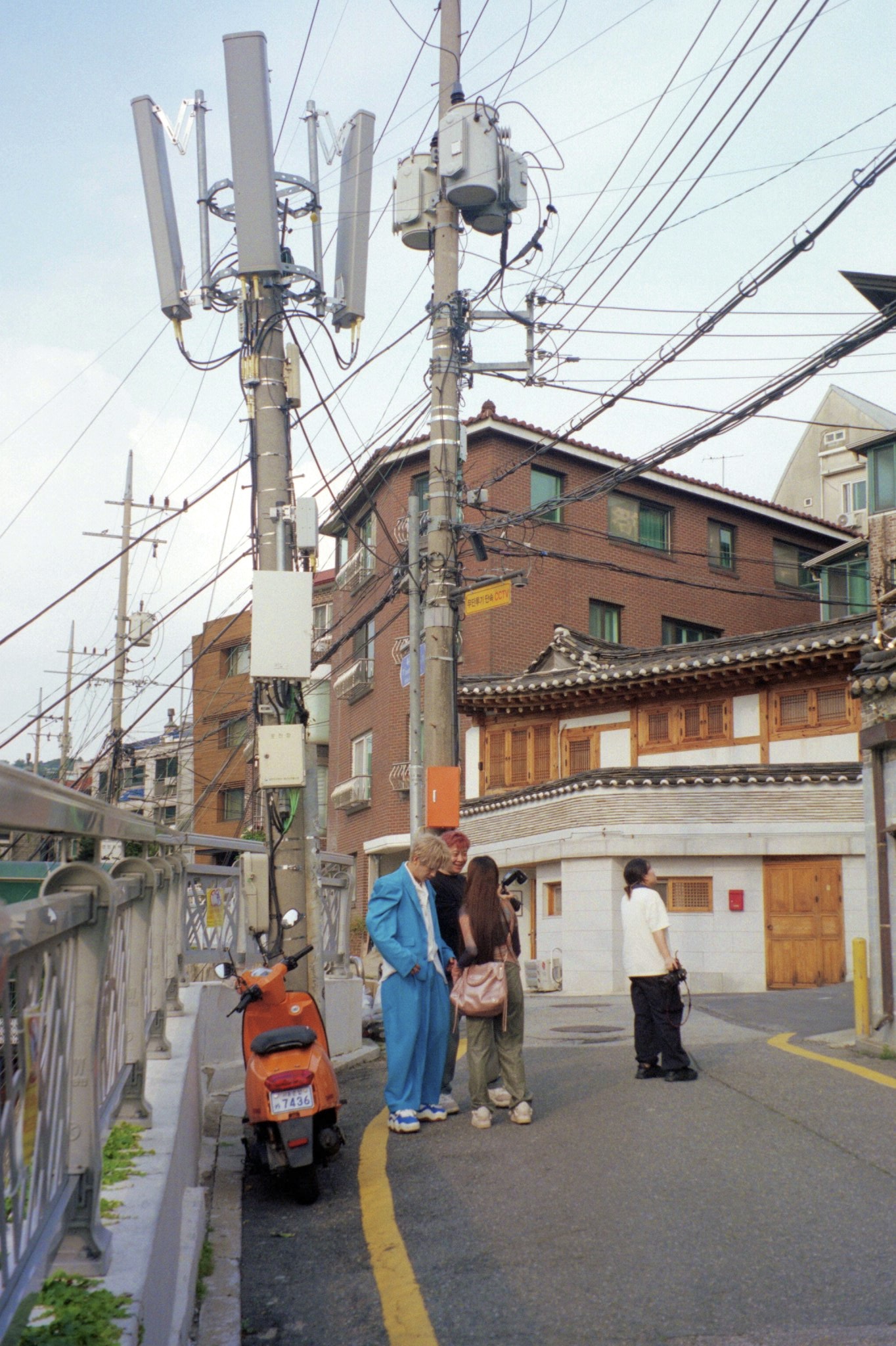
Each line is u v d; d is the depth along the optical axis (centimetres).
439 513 1377
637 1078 925
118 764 2638
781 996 1788
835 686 2444
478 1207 610
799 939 2202
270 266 1062
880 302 1822
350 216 1189
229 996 1011
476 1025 796
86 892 319
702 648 2669
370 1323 474
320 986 971
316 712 4191
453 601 1368
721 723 2602
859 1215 564
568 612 3238
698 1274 495
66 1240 301
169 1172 395
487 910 788
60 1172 298
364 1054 1227
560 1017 1617
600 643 2889
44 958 277
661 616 3434
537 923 2484
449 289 1407
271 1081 651
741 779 2234
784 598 2892
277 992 708
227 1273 534
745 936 2217
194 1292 484
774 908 2222
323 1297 509
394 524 3322
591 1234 552
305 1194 649
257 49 1083
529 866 2536
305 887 972
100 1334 258
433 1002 824
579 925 2278
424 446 3197
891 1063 1000
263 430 1053
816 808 2219
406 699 3278
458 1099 938
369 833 3419
